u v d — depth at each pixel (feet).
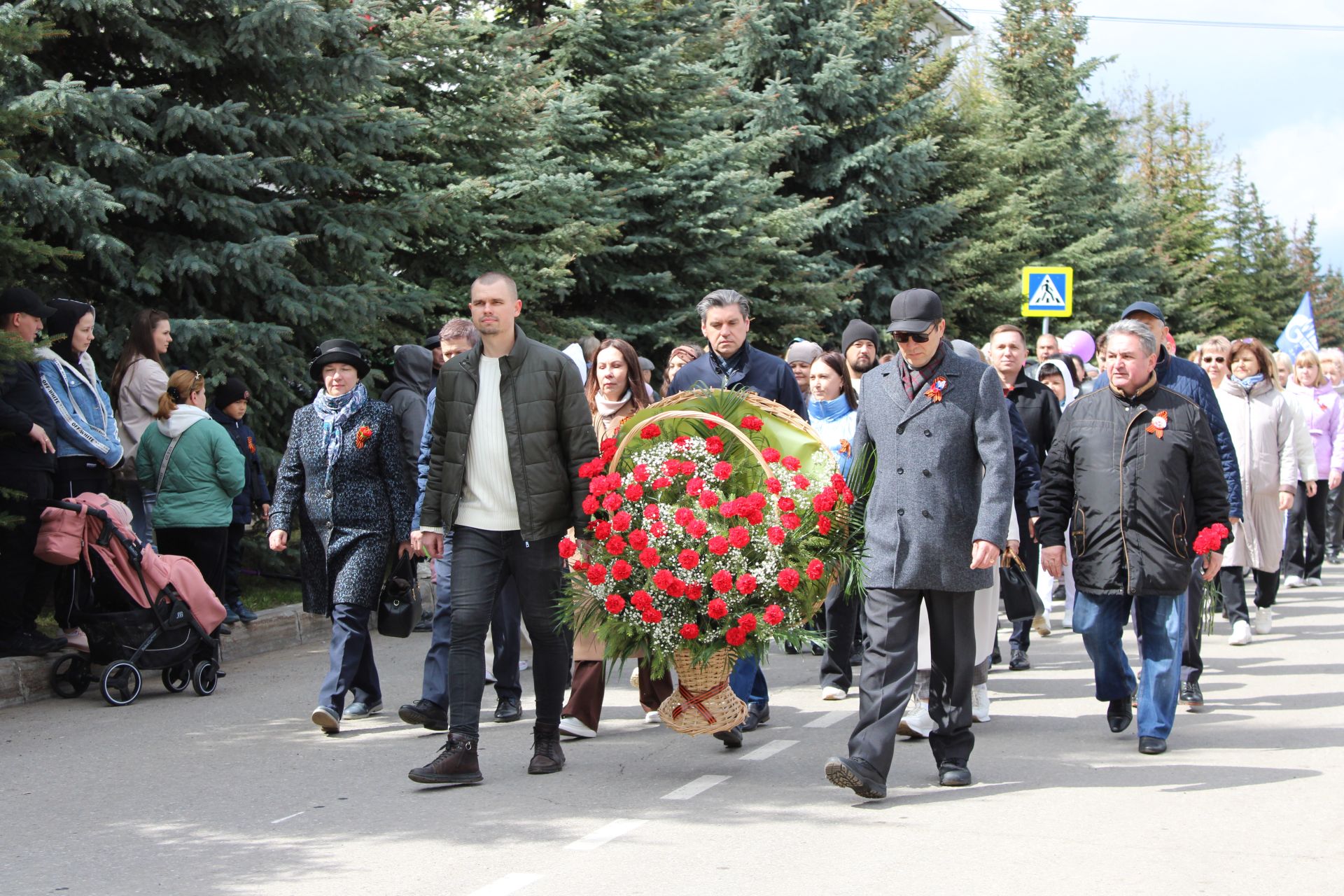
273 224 36.58
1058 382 37.68
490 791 19.25
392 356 44.93
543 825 17.40
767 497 19.67
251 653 32.65
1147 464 20.94
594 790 19.29
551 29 51.72
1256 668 28.73
